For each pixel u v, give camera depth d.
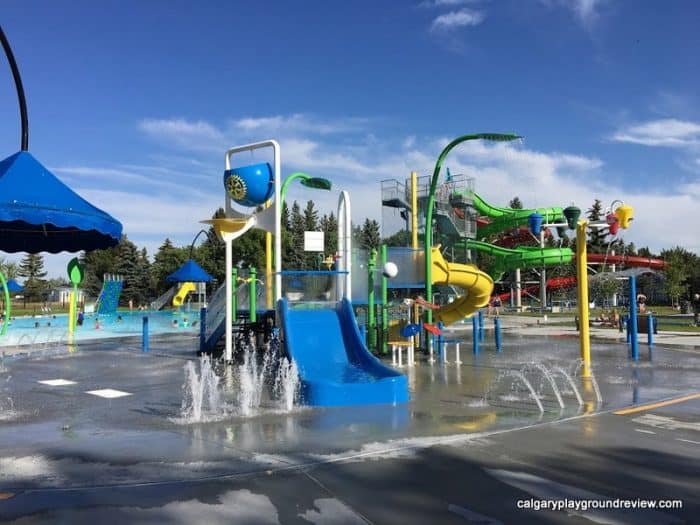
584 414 7.73
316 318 11.66
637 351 15.55
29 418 7.58
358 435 6.57
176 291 45.28
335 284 14.42
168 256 64.56
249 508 4.36
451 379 10.99
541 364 13.41
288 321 11.34
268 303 14.76
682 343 18.80
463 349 17.39
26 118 10.62
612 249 66.38
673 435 6.59
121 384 10.50
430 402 8.61
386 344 14.53
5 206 9.12
